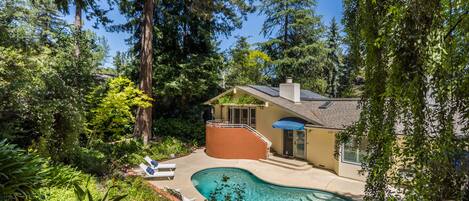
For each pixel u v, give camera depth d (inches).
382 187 171.8
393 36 130.8
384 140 168.4
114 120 634.2
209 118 1130.7
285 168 629.6
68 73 560.1
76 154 422.3
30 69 368.2
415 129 131.7
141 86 773.9
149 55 780.6
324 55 1170.6
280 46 1264.8
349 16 212.8
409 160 137.5
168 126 919.0
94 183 328.2
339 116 634.2
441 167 122.8
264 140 703.1
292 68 1181.1
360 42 198.2
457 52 137.7
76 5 670.5
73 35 660.1
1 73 333.7
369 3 176.6
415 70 126.2
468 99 130.6
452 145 124.9
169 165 573.0
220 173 603.8
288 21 1234.6
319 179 542.9
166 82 890.7
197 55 952.9
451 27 134.3
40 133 366.3
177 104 1007.6
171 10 949.2
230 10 943.0
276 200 447.2
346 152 552.7
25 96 339.0
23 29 515.8
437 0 124.9
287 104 739.4
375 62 178.2
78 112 398.0
